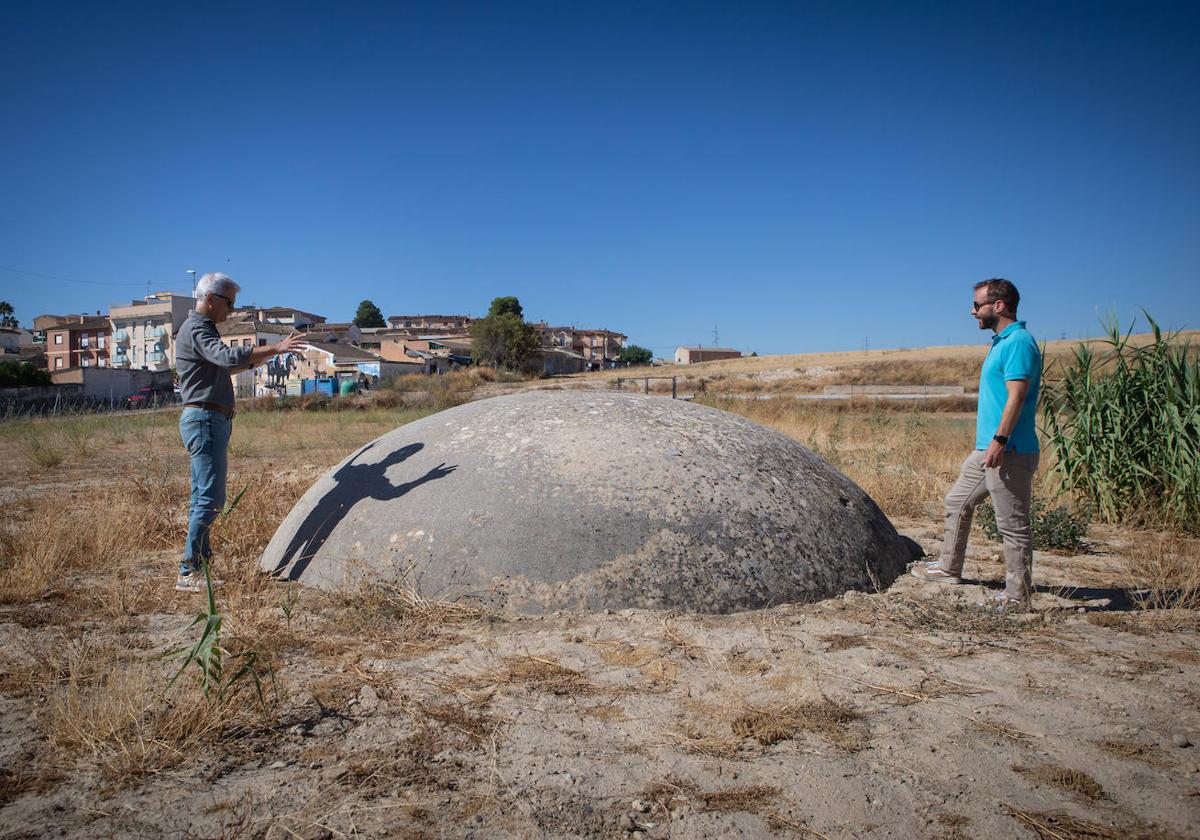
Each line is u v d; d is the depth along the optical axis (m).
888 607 3.89
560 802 2.17
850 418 18.84
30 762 2.38
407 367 56.69
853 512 4.54
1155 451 6.82
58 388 47.47
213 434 4.26
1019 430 3.89
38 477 10.02
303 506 4.75
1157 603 4.15
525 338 65.56
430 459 4.42
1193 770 2.36
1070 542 5.64
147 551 5.20
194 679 2.87
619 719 2.67
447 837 2.00
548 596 3.69
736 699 2.81
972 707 2.79
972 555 5.40
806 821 2.08
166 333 66.00
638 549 3.79
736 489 4.15
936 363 51.88
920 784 2.27
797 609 3.81
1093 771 2.35
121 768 2.32
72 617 3.74
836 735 2.57
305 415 24.05
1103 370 7.34
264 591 3.98
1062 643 3.47
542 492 3.97
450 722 2.65
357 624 3.52
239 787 2.24
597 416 4.57
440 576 3.82
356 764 2.37
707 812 2.12
